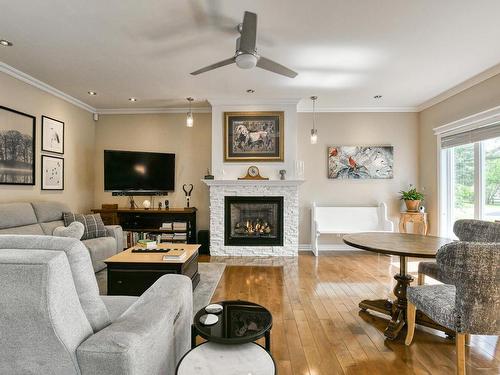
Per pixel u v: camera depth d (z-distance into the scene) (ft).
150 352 3.58
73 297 3.21
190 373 3.56
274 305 9.03
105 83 13.07
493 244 4.83
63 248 3.36
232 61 8.29
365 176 16.93
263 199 15.75
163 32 8.74
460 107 13.38
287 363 6.09
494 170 11.80
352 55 10.23
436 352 6.53
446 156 14.71
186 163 17.35
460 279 4.98
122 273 8.95
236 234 16.20
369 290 10.34
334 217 16.78
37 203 11.74
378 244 7.60
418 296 6.28
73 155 15.38
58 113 14.17
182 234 16.01
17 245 3.31
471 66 11.18
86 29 8.58
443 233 14.78
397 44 9.48
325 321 7.98
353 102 16.02
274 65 8.70
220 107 15.87
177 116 17.35
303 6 7.47
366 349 6.64
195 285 10.50
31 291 2.88
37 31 8.69
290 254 15.61
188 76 12.21
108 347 3.16
